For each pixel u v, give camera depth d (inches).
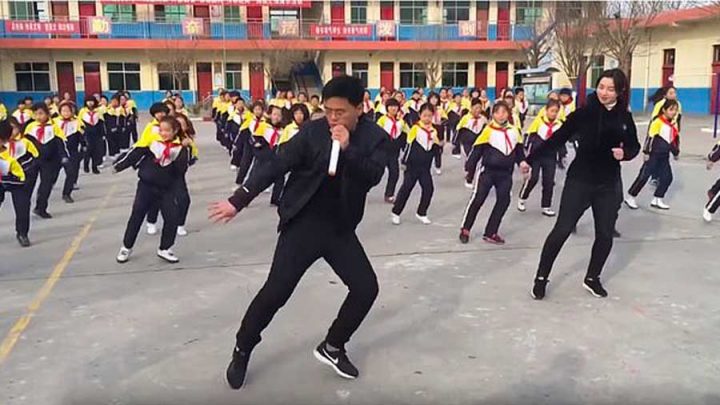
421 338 172.9
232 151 552.1
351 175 133.6
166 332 177.8
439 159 502.3
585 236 283.9
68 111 384.5
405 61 1553.9
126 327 181.3
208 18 1509.6
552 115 333.1
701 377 150.1
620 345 167.8
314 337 173.3
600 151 193.2
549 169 333.7
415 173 312.8
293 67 1536.7
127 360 159.9
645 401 139.0
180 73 1482.5
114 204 379.9
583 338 172.2
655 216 330.6
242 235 295.4
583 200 198.1
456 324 182.5
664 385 146.2
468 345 168.2
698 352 163.3
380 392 143.7
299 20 1520.7
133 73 1514.5
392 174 379.6
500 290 212.2
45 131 332.5
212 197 404.8
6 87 1469.0
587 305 197.3
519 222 323.3
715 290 210.5
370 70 1549.0
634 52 1286.9
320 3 1540.4
